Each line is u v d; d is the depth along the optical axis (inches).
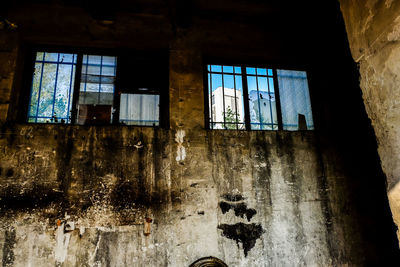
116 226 140.7
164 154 154.3
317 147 172.9
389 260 163.5
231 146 162.6
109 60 172.4
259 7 184.9
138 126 156.3
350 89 185.6
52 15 165.3
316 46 193.5
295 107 187.3
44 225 135.2
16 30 158.9
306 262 154.4
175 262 141.1
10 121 146.6
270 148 167.0
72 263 133.6
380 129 85.0
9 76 150.7
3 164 138.6
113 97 167.3
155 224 144.1
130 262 137.8
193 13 181.8
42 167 141.6
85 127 150.9
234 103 179.8
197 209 149.9
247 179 159.5
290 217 159.0
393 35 78.4
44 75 162.4
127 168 148.8
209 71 181.0
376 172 175.2
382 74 82.8
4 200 134.7
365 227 165.9
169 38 175.3
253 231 152.9
